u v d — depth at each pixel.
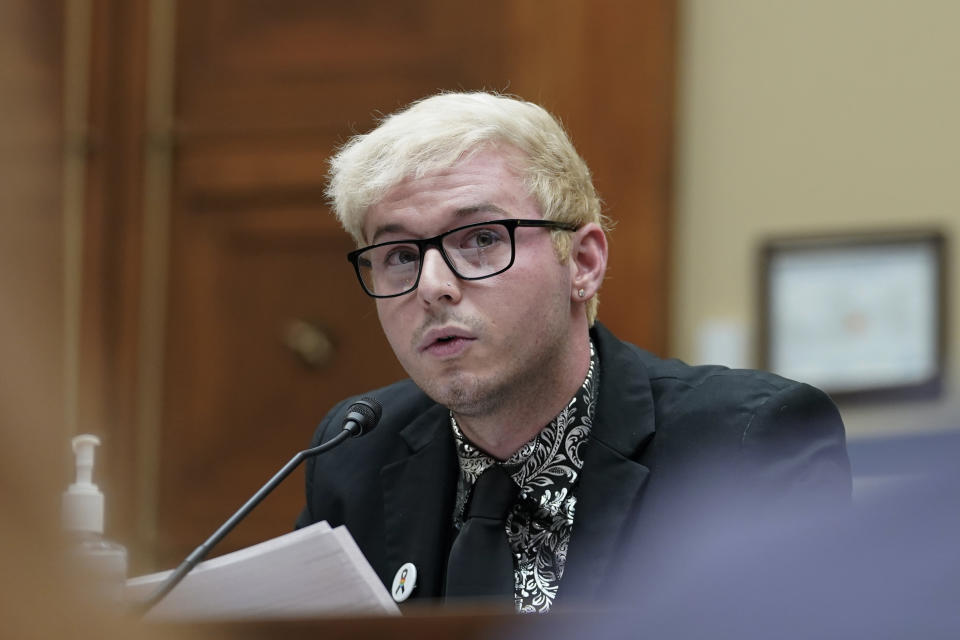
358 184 4.93
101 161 12.21
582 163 5.21
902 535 1.41
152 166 12.28
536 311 4.81
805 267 10.12
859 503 1.49
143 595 3.57
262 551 3.64
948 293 9.77
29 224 1.01
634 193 10.54
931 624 1.42
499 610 2.01
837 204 10.15
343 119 11.91
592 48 10.84
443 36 11.59
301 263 12.05
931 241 9.84
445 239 4.79
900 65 10.09
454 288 4.73
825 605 1.54
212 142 12.23
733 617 1.67
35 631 1.03
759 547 1.65
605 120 10.71
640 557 4.70
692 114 10.61
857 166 10.13
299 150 12.03
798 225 10.23
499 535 4.88
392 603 3.60
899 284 9.88
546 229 4.86
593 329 5.43
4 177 1.01
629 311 10.41
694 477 4.80
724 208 10.43
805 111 10.29
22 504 0.98
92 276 12.12
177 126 12.27
